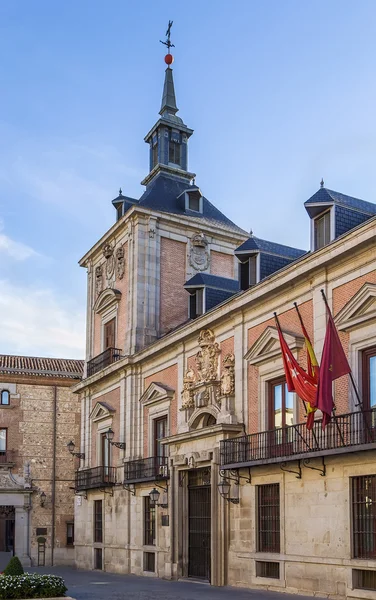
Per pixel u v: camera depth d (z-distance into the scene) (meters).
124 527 30.97
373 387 18.52
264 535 21.75
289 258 26.67
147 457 30.09
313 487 19.64
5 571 19.38
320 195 21.53
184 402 26.66
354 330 19.09
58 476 41.38
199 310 30.02
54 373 42.66
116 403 33.44
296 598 18.47
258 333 23.33
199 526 25.67
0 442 40.91
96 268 38.03
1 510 43.09
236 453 22.61
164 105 39.81
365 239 18.31
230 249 36.06
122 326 33.91
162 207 35.59
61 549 40.41
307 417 19.12
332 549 18.62
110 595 20.34
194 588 22.39
